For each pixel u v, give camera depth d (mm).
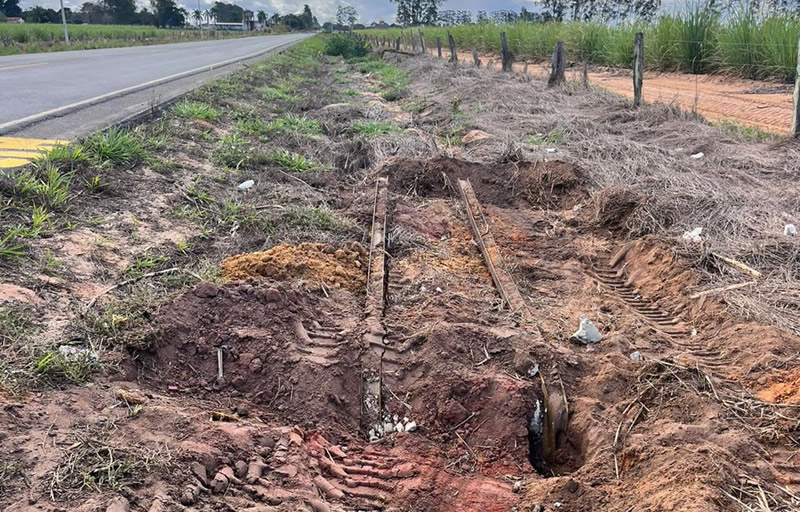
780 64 14734
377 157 9172
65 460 2641
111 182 6301
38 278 4227
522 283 5465
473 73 18375
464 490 3268
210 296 4188
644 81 17172
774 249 5598
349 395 3836
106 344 3631
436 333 4211
